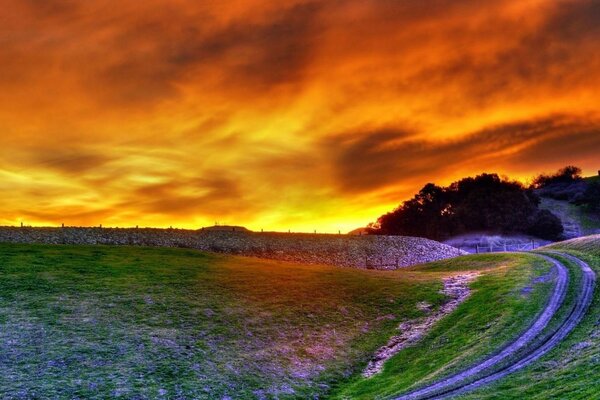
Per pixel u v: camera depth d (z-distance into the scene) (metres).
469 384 42.38
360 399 44.41
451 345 53.84
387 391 44.88
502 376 42.78
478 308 63.34
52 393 40.00
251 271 78.25
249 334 55.81
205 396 42.66
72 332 50.06
